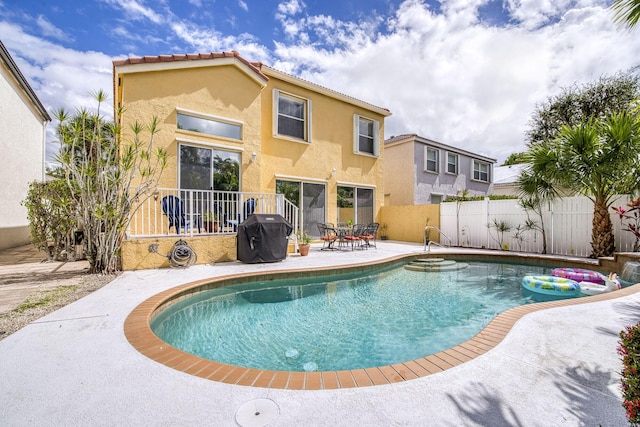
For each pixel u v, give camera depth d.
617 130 7.15
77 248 8.23
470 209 12.01
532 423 1.89
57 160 5.76
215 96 9.04
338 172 13.18
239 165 9.58
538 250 10.09
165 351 2.88
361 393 2.22
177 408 2.04
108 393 2.20
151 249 6.79
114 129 6.25
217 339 4.01
